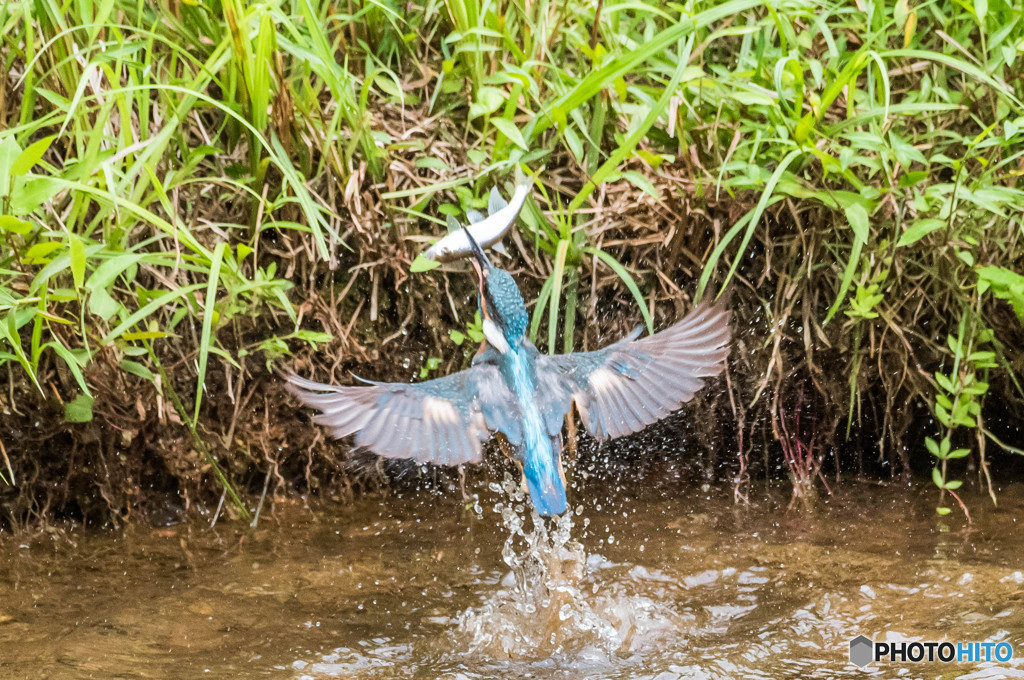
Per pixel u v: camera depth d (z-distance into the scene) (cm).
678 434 979
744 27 936
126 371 867
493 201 611
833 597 709
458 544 838
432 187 885
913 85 980
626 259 951
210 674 606
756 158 916
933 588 717
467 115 961
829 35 889
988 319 957
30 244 770
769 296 953
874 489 942
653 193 855
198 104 888
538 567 781
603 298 950
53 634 662
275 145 852
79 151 772
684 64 810
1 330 704
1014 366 970
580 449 968
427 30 1005
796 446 973
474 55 936
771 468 979
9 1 834
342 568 787
